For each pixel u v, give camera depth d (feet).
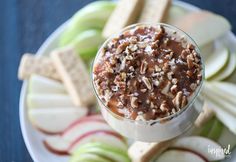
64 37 2.11
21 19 2.34
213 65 1.95
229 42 2.01
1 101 2.21
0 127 2.17
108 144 1.89
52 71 2.08
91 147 1.85
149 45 1.60
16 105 2.20
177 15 2.06
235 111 1.87
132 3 2.02
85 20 2.09
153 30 1.65
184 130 1.73
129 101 1.53
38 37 2.31
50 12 2.34
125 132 1.69
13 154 2.11
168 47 1.60
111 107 1.54
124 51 1.60
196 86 1.54
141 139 1.71
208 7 2.25
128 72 1.56
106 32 2.04
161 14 1.99
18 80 2.24
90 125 1.95
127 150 1.89
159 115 1.51
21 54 2.28
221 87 1.90
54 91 2.05
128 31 1.66
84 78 2.01
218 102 1.89
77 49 2.06
